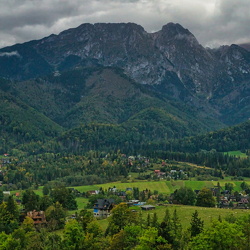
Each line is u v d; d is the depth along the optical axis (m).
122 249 152.50
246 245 126.44
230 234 124.31
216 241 125.25
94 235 170.62
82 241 161.25
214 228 127.88
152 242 137.25
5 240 161.75
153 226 160.75
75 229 163.38
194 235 149.12
